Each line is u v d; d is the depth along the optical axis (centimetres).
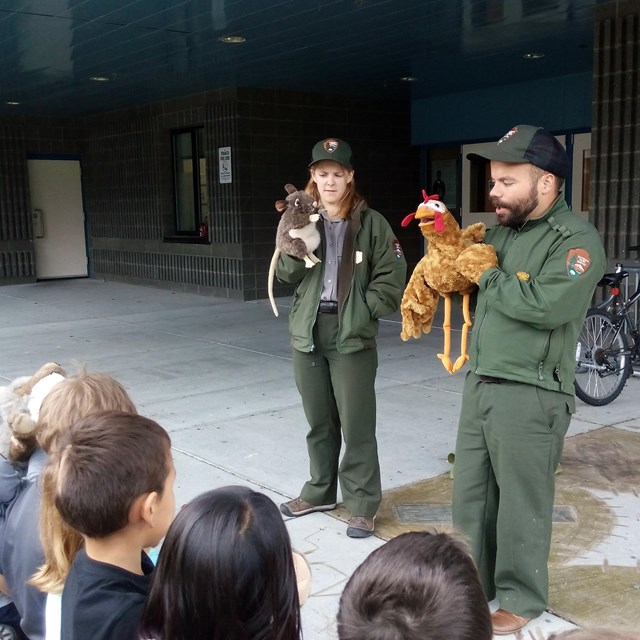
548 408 244
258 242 1054
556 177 243
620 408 504
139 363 661
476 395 256
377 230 317
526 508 248
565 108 971
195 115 1086
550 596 274
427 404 519
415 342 736
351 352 314
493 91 1057
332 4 613
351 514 330
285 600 134
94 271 1380
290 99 1059
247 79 963
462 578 108
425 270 270
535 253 244
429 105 1152
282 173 1063
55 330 836
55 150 1323
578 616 260
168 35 715
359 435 323
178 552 130
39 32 693
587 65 897
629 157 604
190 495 370
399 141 1180
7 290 1216
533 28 707
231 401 536
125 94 1082
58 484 148
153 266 1224
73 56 805
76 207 1359
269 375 610
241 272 1046
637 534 323
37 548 183
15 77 923
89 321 898
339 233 321
